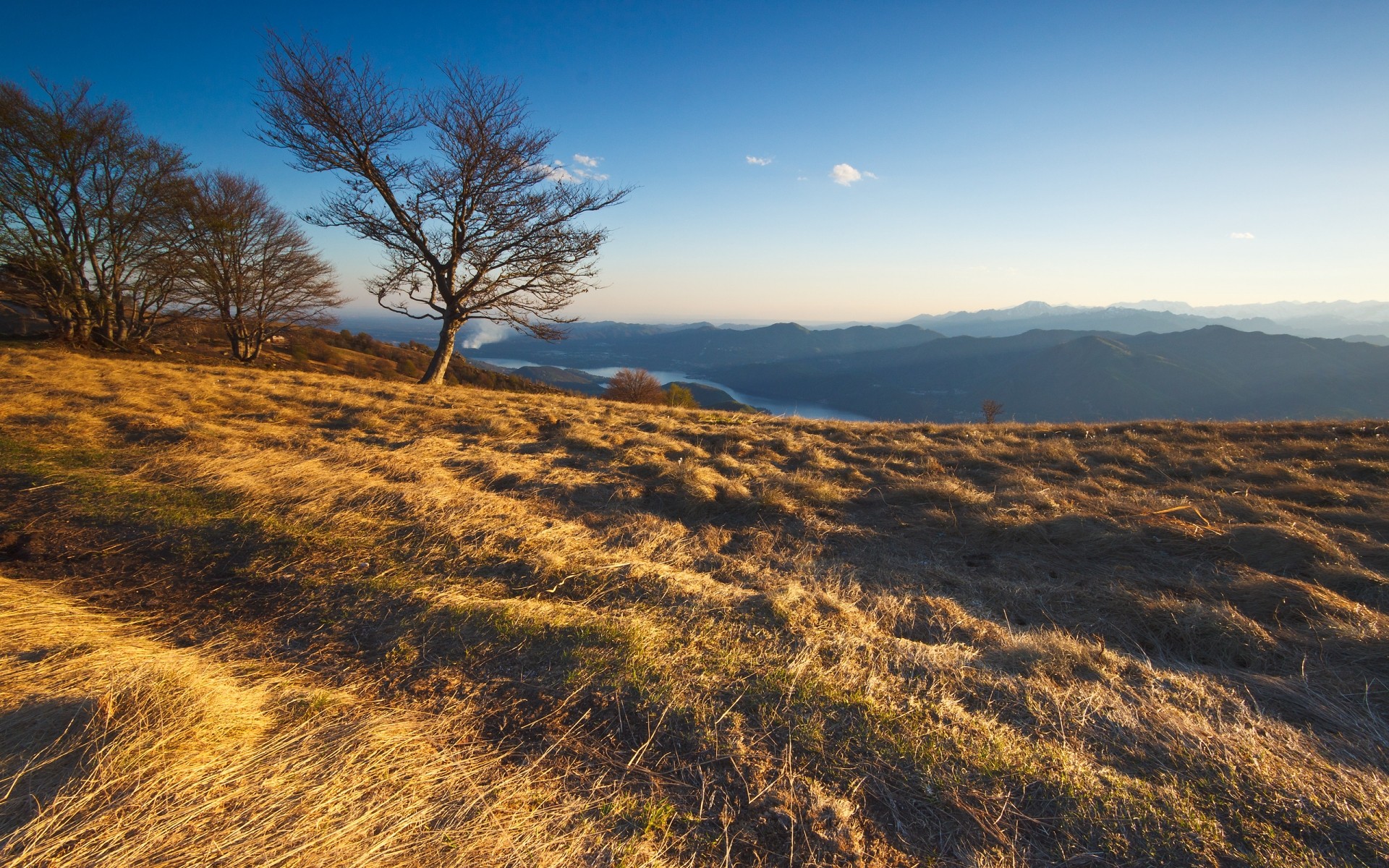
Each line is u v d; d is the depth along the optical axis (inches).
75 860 65.1
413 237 633.6
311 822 72.9
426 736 90.8
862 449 326.3
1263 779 83.7
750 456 307.9
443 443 294.5
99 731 82.2
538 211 647.1
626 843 72.9
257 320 1019.9
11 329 796.6
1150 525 192.7
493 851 71.1
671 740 90.7
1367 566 164.4
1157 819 76.5
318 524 175.6
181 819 71.5
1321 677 115.0
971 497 221.3
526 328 696.4
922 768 84.8
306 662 112.5
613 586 145.3
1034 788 81.8
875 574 166.4
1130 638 134.3
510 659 112.0
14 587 132.6
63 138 635.5
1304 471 256.2
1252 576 159.0
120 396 337.4
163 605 133.6
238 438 275.4
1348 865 70.1
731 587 151.1
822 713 96.4
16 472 205.6
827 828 75.2
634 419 413.1
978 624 135.5
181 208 764.0
